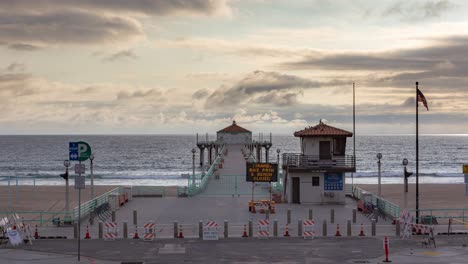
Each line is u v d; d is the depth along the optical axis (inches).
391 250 1323.8
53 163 7731.3
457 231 1558.8
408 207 2664.9
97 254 1290.6
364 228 1615.4
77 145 1786.4
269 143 4352.9
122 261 1216.2
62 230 1614.2
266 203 1908.2
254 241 1438.2
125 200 2187.5
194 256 1264.8
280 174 2709.2
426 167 6998.0
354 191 2338.8
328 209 1984.5
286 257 1250.6
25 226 1534.2
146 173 6058.1
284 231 1573.6
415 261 1201.4
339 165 2087.8
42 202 2908.5
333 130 2100.1
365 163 7593.5
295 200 2129.7
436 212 2330.2
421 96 1669.5
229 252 1305.4
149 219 1785.2
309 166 2082.9
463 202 2928.2
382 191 3550.7
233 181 2689.5
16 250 1338.6
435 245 1360.7
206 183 2635.3
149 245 1392.7
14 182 4778.5
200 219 1777.8
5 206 2709.2
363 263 1187.3
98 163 7628.0
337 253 1290.6
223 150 4101.9
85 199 3065.9
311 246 1374.3
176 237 1485.0
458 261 1201.4
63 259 1238.9
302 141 2118.6
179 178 5369.1
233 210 1961.1
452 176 5531.5
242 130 4726.9
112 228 1553.9
